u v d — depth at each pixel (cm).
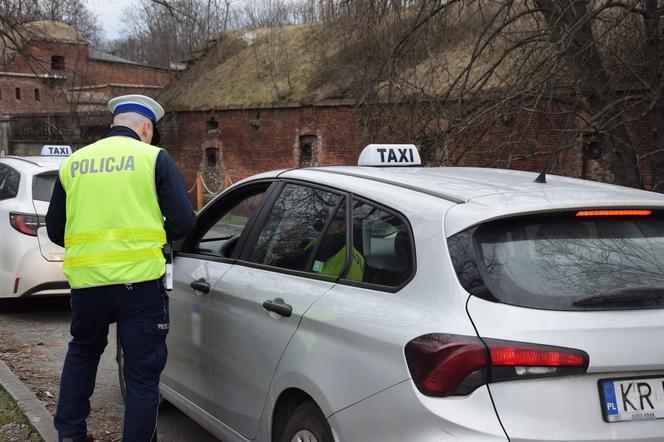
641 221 282
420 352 240
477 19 993
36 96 4191
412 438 238
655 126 941
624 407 235
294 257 340
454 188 296
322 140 2277
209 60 3020
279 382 310
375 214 301
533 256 257
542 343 231
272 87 2527
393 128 963
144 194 340
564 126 867
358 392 260
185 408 414
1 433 424
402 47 991
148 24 3156
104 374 584
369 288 284
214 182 2684
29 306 848
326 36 1275
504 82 887
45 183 777
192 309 401
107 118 3166
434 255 262
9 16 1608
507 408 229
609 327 238
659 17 864
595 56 851
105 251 332
